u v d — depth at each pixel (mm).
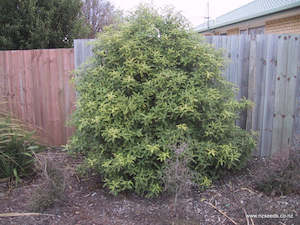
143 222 2541
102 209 2793
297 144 3434
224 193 3102
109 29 3457
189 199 2955
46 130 5039
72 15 6984
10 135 3623
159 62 3043
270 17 7898
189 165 3006
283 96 4301
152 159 2902
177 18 3385
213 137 3213
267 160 4164
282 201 2879
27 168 3619
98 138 3117
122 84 3021
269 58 4234
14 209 2744
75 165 3953
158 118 2871
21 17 6277
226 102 3316
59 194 2816
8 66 4934
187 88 3000
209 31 12133
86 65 3842
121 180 2941
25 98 5000
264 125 4383
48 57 4820
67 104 4914
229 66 4320
